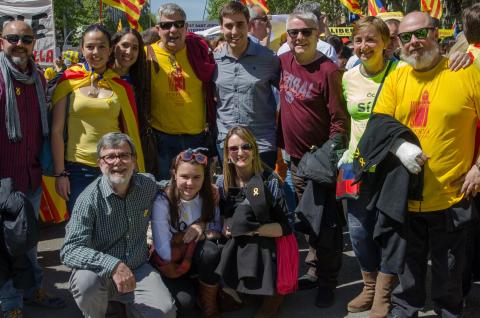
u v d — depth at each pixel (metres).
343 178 3.88
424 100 3.32
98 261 3.44
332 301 4.19
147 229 3.86
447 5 21.81
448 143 3.30
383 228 3.48
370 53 3.69
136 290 3.60
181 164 3.86
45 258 5.23
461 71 3.22
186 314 4.02
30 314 4.09
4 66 3.89
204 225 3.98
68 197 4.16
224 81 4.52
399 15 6.39
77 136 4.14
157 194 3.90
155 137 4.75
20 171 4.01
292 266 3.93
